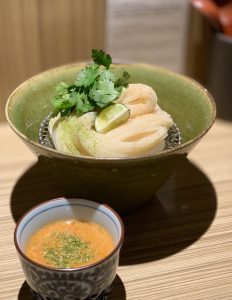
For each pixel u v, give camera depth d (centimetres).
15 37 62
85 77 34
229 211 36
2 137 44
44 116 38
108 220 28
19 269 30
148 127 32
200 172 40
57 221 29
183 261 31
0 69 64
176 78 39
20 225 27
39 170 40
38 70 66
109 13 78
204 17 54
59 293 25
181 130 37
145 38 83
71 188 32
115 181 30
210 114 34
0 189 37
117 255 26
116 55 82
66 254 27
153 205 36
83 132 31
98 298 26
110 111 32
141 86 35
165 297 28
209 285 29
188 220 35
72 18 64
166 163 30
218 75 51
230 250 32
